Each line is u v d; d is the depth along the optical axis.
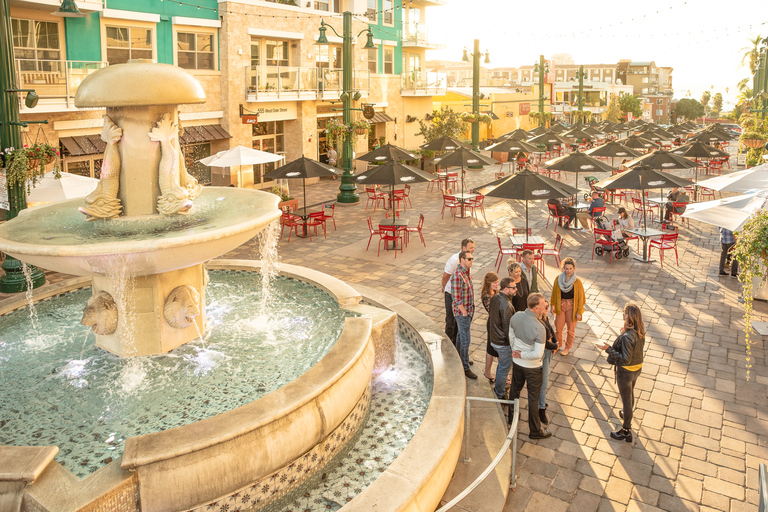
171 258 6.64
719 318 10.59
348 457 6.43
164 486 5.00
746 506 5.66
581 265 14.21
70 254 6.18
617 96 87.75
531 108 57.97
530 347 6.69
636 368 6.64
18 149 11.77
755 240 7.74
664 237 14.24
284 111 27.09
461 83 60.38
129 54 20.73
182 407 6.40
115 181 7.56
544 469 6.28
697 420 7.21
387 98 35.19
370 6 33.31
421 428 6.17
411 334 9.13
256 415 5.51
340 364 6.59
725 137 30.91
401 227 15.06
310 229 18.39
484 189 12.84
